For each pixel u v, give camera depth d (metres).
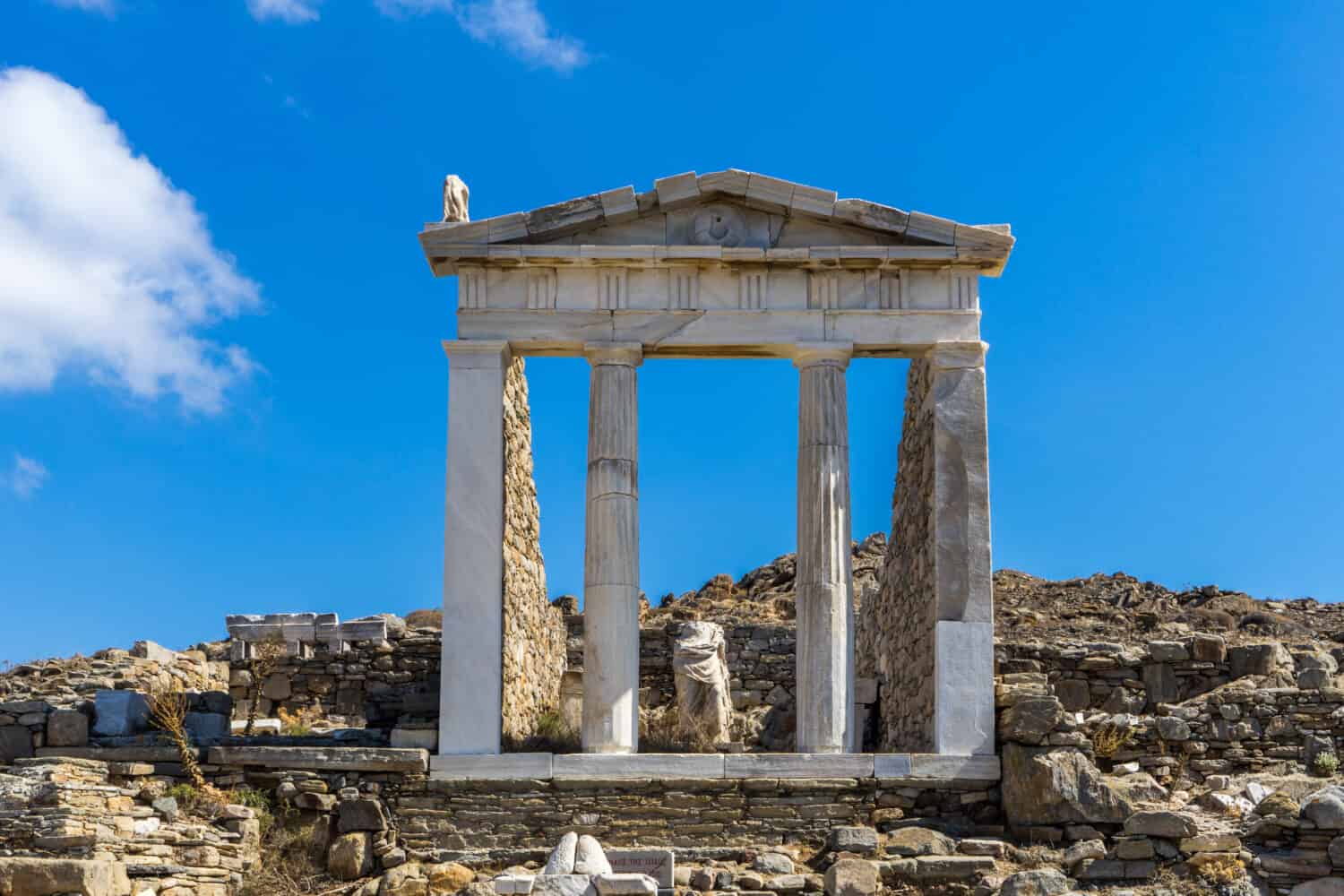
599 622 28.48
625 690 28.34
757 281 29.84
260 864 26.45
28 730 27.64
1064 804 26.22
